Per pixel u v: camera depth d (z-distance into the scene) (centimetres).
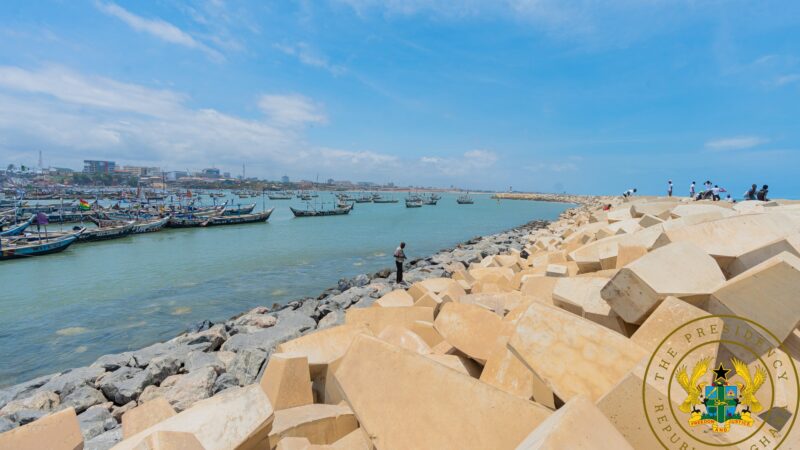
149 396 788
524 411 278
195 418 311
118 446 288
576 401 241
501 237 3522
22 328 1430
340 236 4109
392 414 331
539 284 797
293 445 352
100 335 1362
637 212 1447
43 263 2653
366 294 1544
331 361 516
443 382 322
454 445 289
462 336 529
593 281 542
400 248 1755
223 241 3694
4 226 4459
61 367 1128
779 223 645
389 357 368
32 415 733
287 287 2002
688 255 441
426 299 845
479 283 1114
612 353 307
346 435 394
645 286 398
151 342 1302
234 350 1007
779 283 353
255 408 331
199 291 1922
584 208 6531
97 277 2225
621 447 223
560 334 332
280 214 7281
